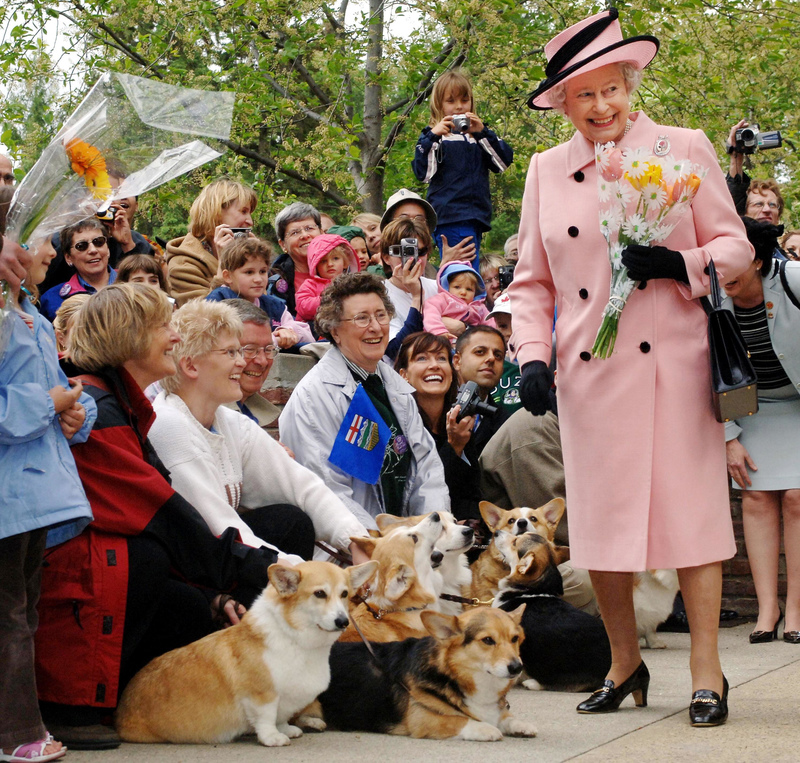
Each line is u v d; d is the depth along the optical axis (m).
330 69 12.03
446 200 7.67
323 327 4.77
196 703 3.03
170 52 12.34
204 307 3.79
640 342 3.34
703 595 3.29
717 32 13.51
